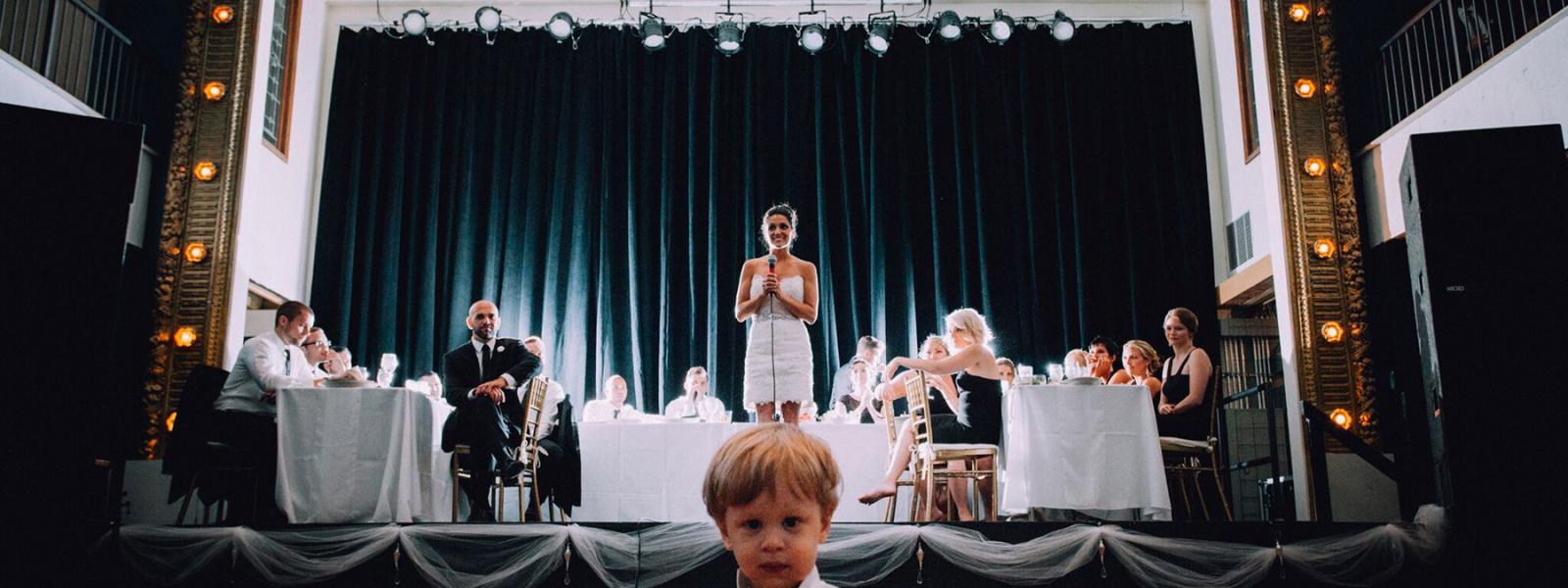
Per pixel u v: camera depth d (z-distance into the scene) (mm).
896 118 10227
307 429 4688
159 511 6523
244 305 6984
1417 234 4258
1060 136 10242
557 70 10289
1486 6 7184
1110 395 4793
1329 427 5211
